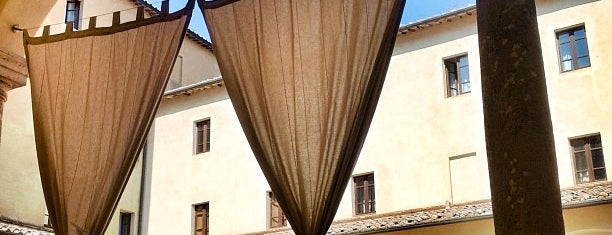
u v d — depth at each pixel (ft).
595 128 53.21
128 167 26.48
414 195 59.16
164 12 27.61
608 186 49.14
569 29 56.29
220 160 70.49
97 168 26.86
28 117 46.47
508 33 18.28
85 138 27.30
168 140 73.87
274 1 24.61
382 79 22.54
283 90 23.66
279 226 66.28
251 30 24.68
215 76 83.25
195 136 72.95
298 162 22.82
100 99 27.50
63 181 27.09
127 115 26.94
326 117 22.91
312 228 22.07
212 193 69.97
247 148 69.46
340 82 22.99
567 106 54.75
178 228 70.54
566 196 48.67
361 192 62.23
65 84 28.19
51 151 27.66
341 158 22.38
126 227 71.46
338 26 23.47
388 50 22.61
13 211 44.57
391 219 55.47
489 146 17.89
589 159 53.21
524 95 17.67
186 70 78.43
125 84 27.32
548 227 16.58
